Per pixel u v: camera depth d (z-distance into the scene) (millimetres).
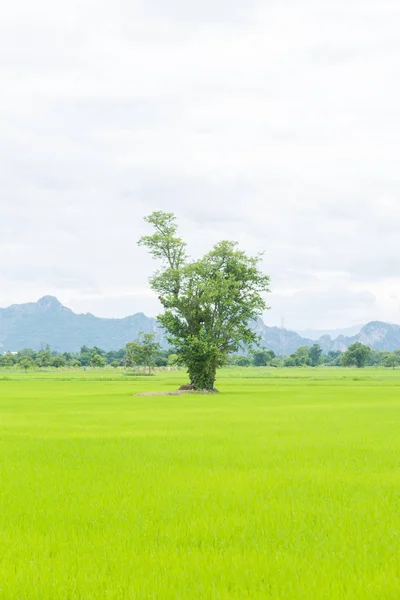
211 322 79438
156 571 9094
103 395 71500
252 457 20922
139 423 35750
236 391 81188
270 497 14195
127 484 15945
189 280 79812
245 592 8211
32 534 11148
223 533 11164
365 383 108625
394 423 35062
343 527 11508
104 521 12086
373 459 20406
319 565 9258
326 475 17188
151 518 12273
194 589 8320
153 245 81750
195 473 17609
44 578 8789
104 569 9180
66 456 21531
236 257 80875
